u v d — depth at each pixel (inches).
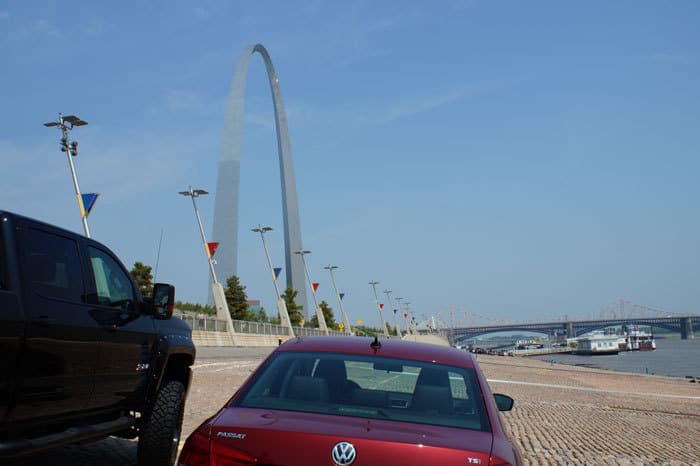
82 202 1385.3
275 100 4975.4
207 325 2190.0
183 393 299.4
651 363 6412.4
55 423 226.1
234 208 4256.9
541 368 3029.0
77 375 228.7
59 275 226.7
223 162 4360.2
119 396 260.8
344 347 200.1
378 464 142.9
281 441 147.7
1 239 201.6
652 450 557.6
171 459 285.0
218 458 147.9
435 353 202.7
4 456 193.8
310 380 178.5
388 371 186.9
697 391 1957.4
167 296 282.8
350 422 157.9
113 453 329.4
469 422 167.3
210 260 2391.7
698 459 520.4
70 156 1390.3
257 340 2751.0
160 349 287.1
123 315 261.9
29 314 203.2
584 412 909.8
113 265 268.4
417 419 165.3
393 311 6879.9
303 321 4079.7
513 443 165.8
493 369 2256.4
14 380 197.8
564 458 470.3
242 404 170.7
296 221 4896.7
